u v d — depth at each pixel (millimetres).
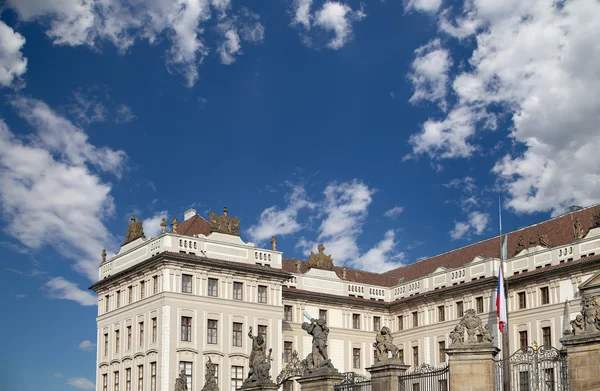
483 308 87312
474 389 39188
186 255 82188
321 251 99625
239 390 57812
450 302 91688
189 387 79688
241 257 86688
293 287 94500
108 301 90500
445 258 104500
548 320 80125
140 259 85750
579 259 78875
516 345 83250
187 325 81125
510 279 84625
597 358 34656
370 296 100688
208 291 83312
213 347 82062
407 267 110812
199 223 91312
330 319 96312
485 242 100125
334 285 98125
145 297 83312
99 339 90250
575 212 89688
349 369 95938
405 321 98312
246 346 84438
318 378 49688
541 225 92688
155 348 80062
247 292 85938
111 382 86438
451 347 40062
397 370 44656
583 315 35906
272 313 87125
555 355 41562
